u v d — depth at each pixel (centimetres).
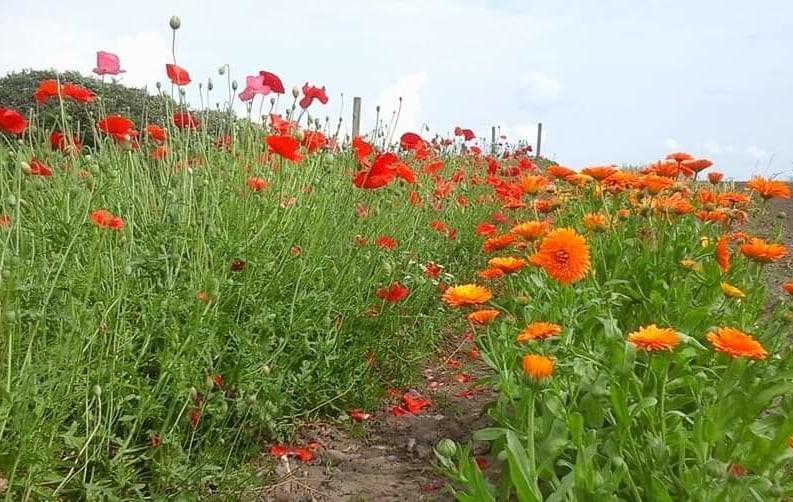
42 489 103
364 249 174
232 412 129
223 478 119
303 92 180
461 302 121
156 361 127
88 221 128
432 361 196
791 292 136
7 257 114
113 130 142
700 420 105
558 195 217
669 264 168
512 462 97
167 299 122
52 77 297
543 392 111
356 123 279
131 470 112
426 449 144
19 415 100
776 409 136
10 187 142
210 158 168
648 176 175
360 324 167
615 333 121
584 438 106
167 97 174
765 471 106
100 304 114
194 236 135
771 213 422
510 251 213
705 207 188
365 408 159
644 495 106
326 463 138
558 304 138
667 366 111
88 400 114
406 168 172
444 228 224
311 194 170
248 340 131
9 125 127
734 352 102
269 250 152
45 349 108
